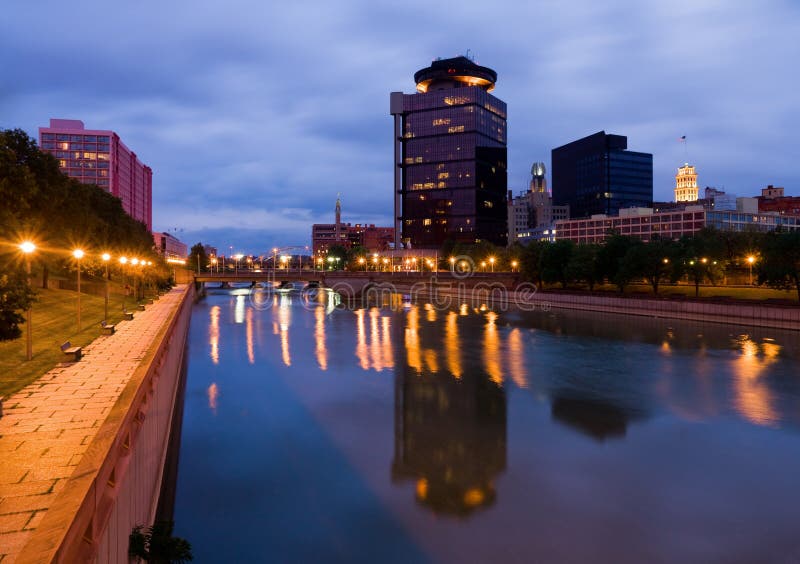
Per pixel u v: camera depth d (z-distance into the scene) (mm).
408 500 22234
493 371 47250
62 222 53000
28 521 10219
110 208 86625
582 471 25312
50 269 67500
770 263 73000
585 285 126312
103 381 22844
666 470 25453
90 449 9820
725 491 23203
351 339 66750
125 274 79750
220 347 60250
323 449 27891
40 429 16141
